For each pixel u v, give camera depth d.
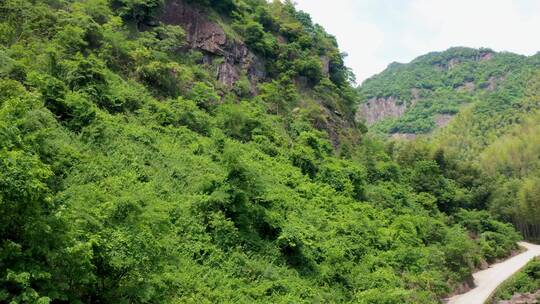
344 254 28.69
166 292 16.22
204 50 47.44
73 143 23.19
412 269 32.84
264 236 24.81
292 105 53.62
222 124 38.50
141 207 15.62
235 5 55.41
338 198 37.41
